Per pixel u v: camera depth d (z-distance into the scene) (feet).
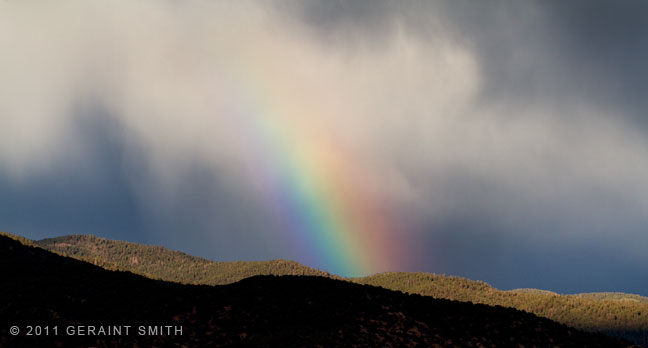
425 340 254.88
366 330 255.29
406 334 257.75
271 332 245.04
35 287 268.00
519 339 273.54
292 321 258.37
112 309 256.73
